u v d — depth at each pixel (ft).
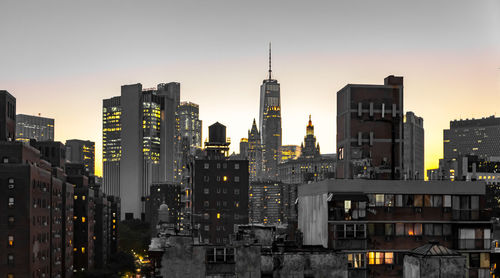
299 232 202.08
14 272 419.74
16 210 424.87
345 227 168.66
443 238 173.47
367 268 168.66
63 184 567.18
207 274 148.25
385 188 172.76
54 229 514.27
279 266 147.33
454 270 102.27
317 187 181.98
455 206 174.40
